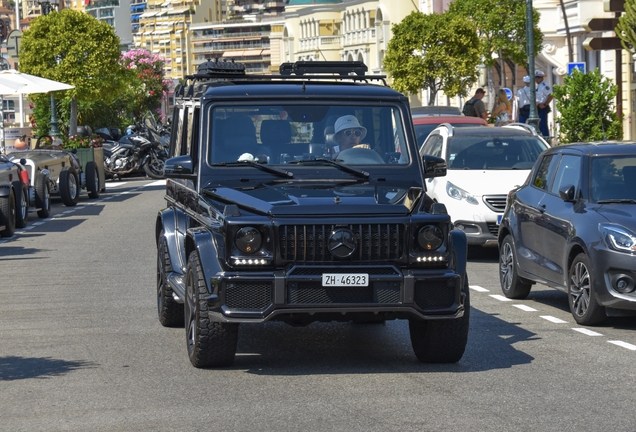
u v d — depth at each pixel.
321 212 8.78
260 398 8.18
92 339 10.77
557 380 8.77
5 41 42.00
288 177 9.86
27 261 17.80
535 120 31.64
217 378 8.90
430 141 20.09
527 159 18.52
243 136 10.04
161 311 11.39
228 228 8.73
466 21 54.75
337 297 8.66
